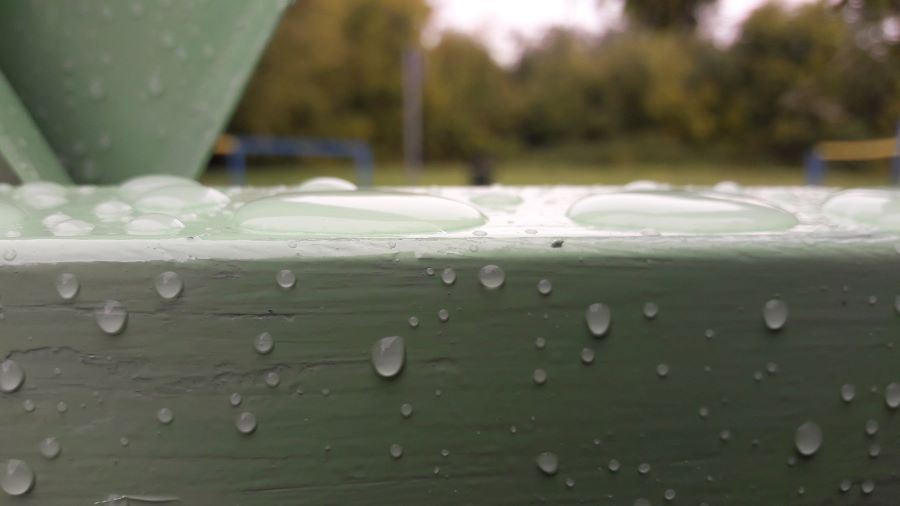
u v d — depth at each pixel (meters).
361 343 0.11
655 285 0.12
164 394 0.11
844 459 0.12
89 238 0.11
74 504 0.12
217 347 0.11
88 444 0.11
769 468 0.12
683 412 0.12
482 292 0.11
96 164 0.18
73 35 0.18
